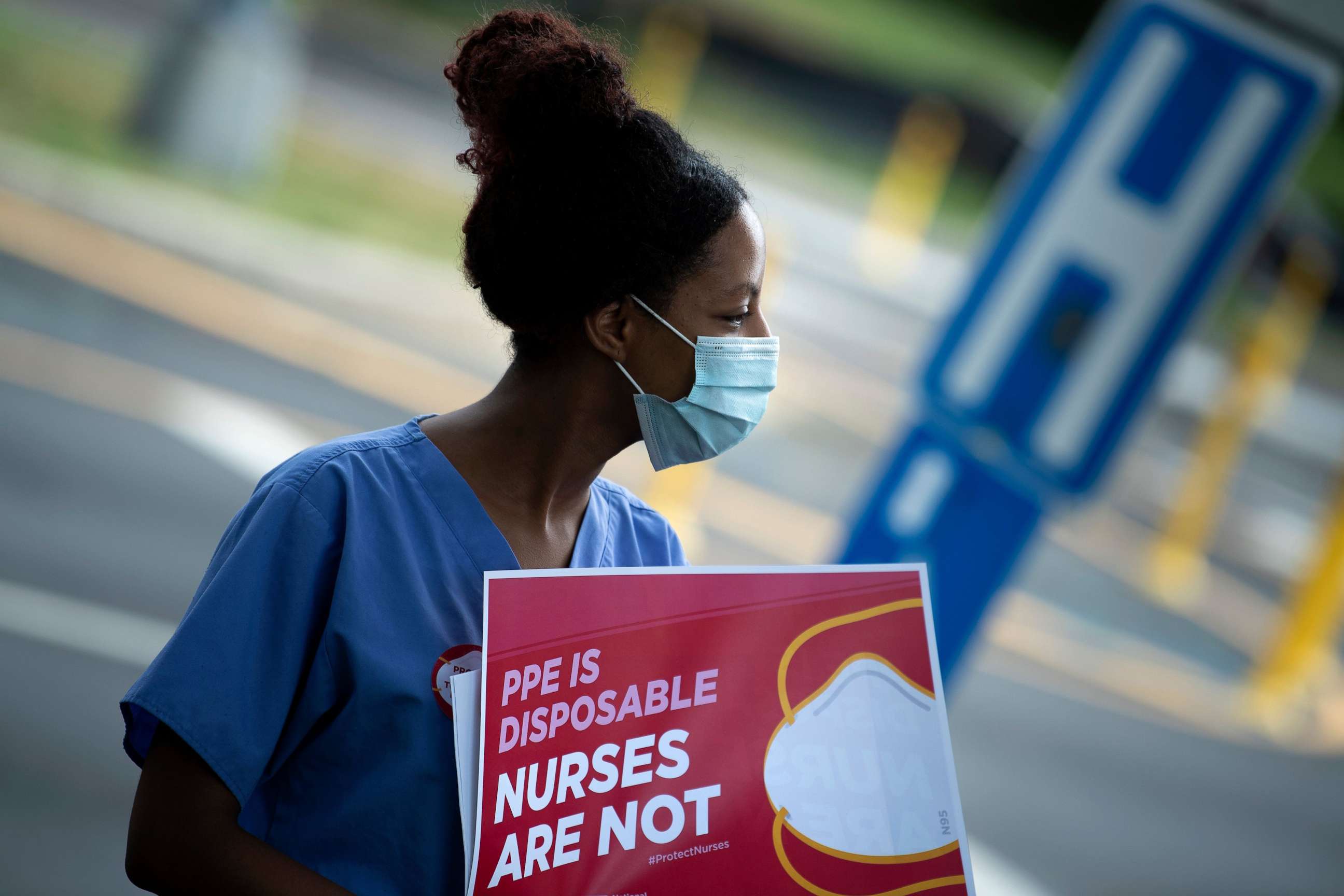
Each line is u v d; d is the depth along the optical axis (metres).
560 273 1.85
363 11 26.84
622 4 27.95
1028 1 42.00
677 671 1.88
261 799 1.83
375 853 1.77
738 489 12.09
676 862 1.83
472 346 13.55
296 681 1.77
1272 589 14.53
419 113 21.80
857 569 2.02
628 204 1.84
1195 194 4.27
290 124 18.53
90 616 6.18
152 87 15.39
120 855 4.61
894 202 26.72
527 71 1.83
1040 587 12.36
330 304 13.27
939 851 1.94
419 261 15.30
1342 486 11.86
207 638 1.73
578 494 2.03
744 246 1.94
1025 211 4.44
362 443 1.91
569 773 1.79
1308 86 4.14
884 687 1.99
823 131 30.47
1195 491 14.84
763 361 1.98
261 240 14.04
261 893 1.69
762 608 1.95
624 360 1.92
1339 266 28.72
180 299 11.91
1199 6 4.20
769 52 31.30
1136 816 7.80
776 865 1.87
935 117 30.84
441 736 1.79
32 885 4.30
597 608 1.85
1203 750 9.55
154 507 7.68
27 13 18.98
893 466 4.61
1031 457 4.46
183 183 14.80
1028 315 4.44
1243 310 26.66
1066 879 6.60
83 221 12.81
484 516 1.91
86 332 10.39
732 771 1.88
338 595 1.77
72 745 5.13
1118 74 4.30
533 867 1.75
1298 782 9.48
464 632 1.84
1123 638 11.66
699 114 27.59
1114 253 4.35
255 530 1.79
